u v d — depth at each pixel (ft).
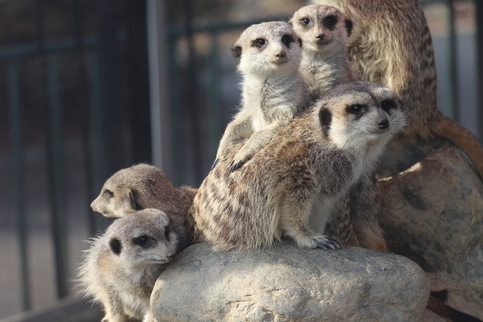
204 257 17.94
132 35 34.96
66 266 37.65
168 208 20.97
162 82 33.40
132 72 35.09
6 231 55.93
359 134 17.60
